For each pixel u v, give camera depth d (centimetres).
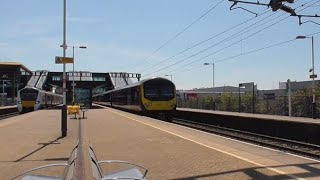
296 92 4341
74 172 708
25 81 10038
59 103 9356
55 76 9944
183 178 1041
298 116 3681
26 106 5834
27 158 1400
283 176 1035
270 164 1214
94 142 1842
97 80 10106
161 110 4191
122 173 816
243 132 2827
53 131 2409
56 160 1356
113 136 2095
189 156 1397
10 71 8288
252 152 1478
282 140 2297
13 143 1828
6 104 8325
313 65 4981
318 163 1236
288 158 1336
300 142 2139
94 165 723
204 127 3447
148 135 2128
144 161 1306
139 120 3388
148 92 4178
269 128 2736
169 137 2023
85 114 4466
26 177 780
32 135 2175
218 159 1322
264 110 4359
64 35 2283
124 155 1445
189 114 4472
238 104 4900
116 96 6419
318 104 3681
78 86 9906
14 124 2958
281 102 4178
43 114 4388
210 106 5550
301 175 1046
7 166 1241
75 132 2345
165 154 1453
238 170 1127
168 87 4225
